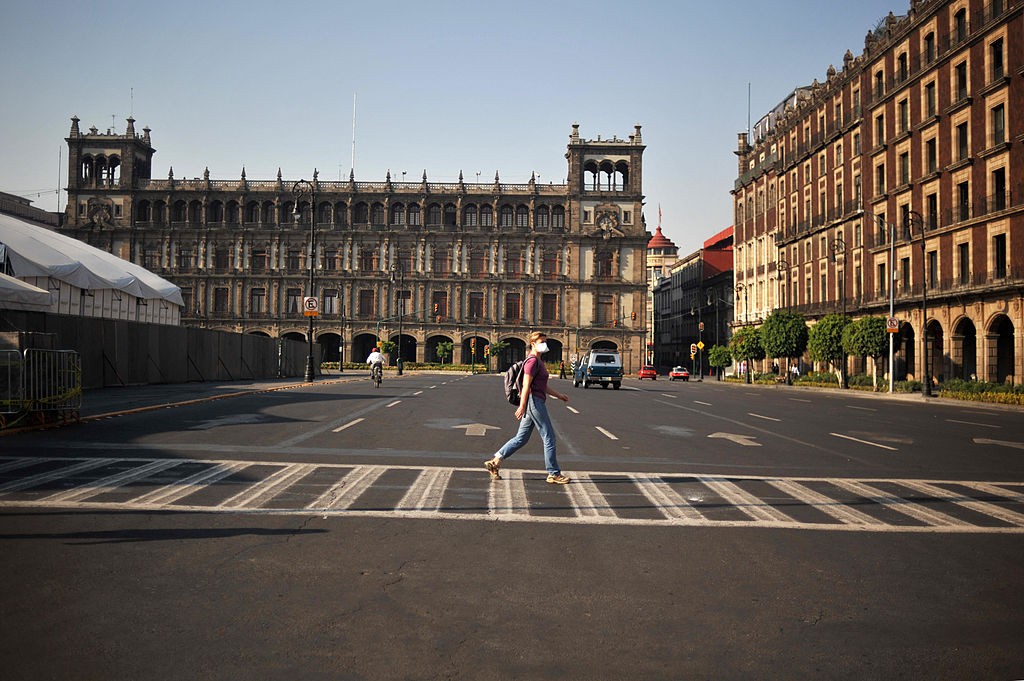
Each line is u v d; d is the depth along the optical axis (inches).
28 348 559.5
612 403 1096.2
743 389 2034.9
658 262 5871.1
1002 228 1605.6
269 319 3656.5
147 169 3850.9
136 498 322.7
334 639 174.1
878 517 318.3
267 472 397.1
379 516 300.5
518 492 359.3
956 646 176.7
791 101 2999.5
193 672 155.4
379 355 1469.0
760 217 3085.6
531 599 204.2
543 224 3762.3
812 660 167.3
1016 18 1566.2
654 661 165.5
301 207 3710.6
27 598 195.9
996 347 1658.5
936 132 1861.5
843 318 2050.9
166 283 1964.8
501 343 3651.6
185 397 976.9
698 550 258.5
